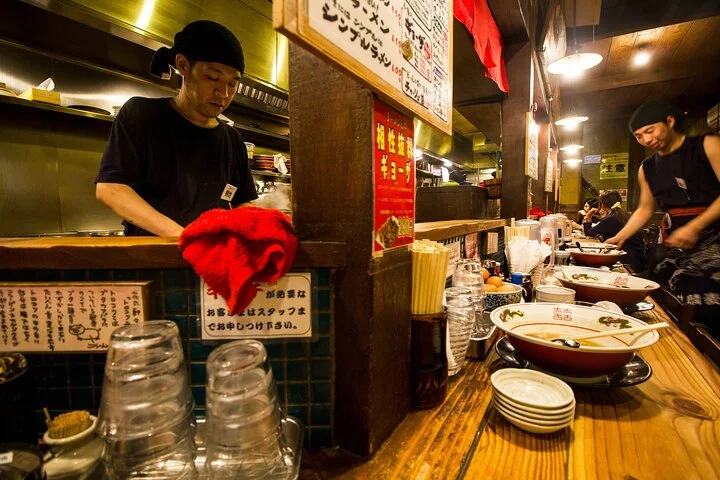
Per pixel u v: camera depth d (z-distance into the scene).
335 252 0.80
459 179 4.43
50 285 0.79
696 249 2.92
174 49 1.65
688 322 1.71
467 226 1.93
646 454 0.79
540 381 0.98
